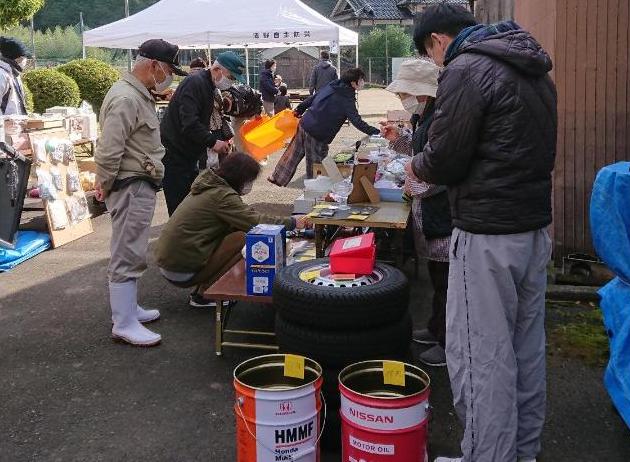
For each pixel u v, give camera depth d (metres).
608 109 5.34
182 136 5.63
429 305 5.33
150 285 5.86
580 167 5.44
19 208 6.73
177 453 3.34
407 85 4.04
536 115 2.66
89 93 16.72
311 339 3.21
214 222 4.64
